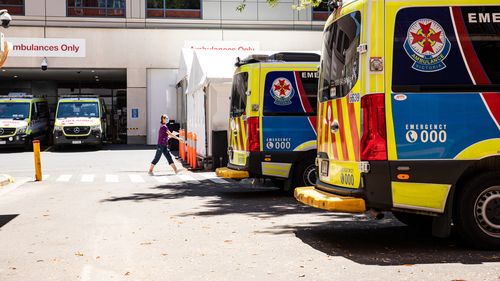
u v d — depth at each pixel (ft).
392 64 21.08
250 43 108.47
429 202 21.13
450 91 21.17
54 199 40.09
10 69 111.75
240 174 38.11
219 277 18.71
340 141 23.12
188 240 24.85
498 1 21.49
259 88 38.06
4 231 27.76
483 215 21.43
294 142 38.24
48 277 19.15
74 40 109.60
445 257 20.85
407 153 20.95
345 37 22.97
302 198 24.22
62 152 96.48
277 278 18.43
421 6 21.29
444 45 21.27
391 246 23.00
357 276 18.39
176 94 112.47
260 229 27.30
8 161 79.15
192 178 55.21
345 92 22.62
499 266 19.38
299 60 39.47
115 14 112.27
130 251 22.86
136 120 112.27
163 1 112.88
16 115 101.81
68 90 138.10
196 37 112.78
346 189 22.45
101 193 43.47
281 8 114.62
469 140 21.13
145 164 73.10
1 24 47.70
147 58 111.86
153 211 33.68
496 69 21.36
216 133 61.52
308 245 23.44
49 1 109.70
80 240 25.26
